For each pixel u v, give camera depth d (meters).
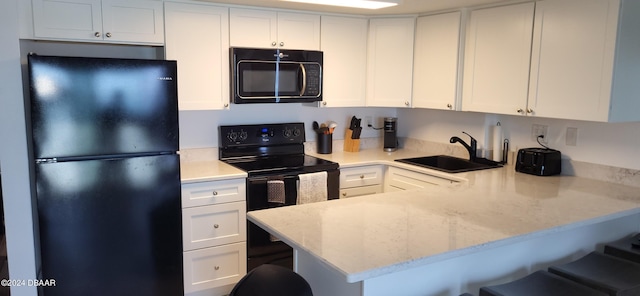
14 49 2.56
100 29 2.94
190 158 3.64
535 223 2.13
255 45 3.43
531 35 2.97
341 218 2.19
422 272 1.98
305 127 4.11
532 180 3.05
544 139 3.34
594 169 3.06
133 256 2.85
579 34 2.71
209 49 3.29
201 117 3.66
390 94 3.87
